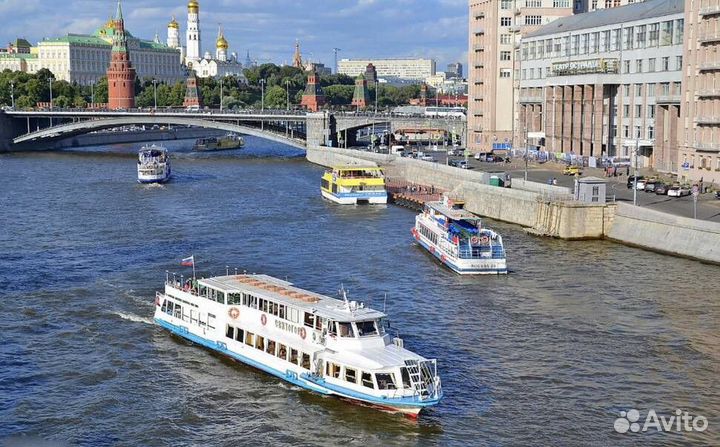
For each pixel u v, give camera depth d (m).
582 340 84.38
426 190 187.12
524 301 97.88
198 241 132.12
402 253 124.69
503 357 79.81
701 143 161.12
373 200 178.62
